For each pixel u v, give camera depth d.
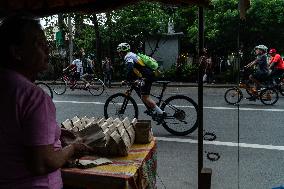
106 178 2.40
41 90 1.71
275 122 9.15
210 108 11.49
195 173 5.39
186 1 2.87
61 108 12.12
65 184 2.48
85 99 14.48
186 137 7.56
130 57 7.75
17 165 1.68
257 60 12.49
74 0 3.16
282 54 26.92
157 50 27.47
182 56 27.48
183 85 21.27
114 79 25.44
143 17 24.97
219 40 26.31
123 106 8.45
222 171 5.46
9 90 1.66
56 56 27.38
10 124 1.64
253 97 12.47
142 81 7.71
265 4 25.14
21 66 1.74
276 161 5.94
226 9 25.41
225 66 27.45
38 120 1.64
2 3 2.64
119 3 3.18
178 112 7.66
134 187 2.46
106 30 25.67
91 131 2.50
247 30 25.58
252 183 4.98
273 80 12.96
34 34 1.73
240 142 7.12
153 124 8.79
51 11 3.17
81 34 27.36
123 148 2.77
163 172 5.44
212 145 6.90
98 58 24.28
